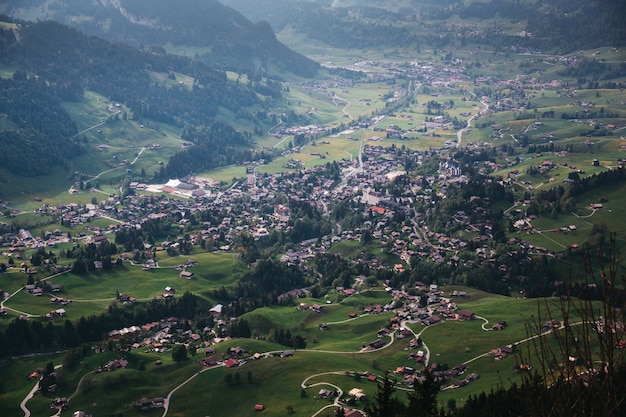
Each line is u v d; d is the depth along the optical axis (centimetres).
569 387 4841
